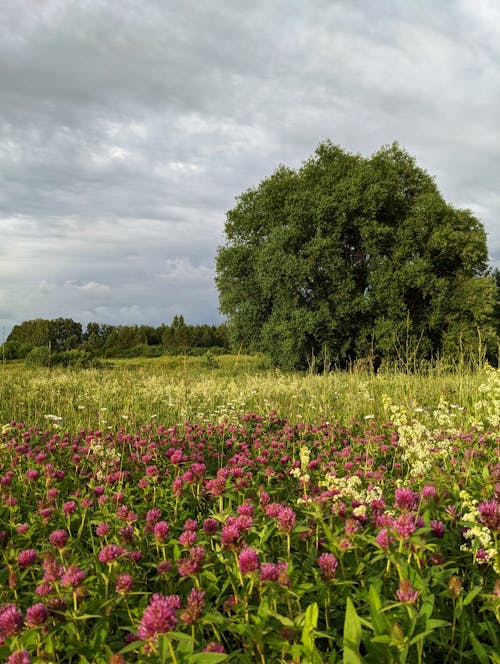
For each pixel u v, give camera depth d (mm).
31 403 11289
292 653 1976
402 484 4422
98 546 3650
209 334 78812
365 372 14586
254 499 4074
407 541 2482
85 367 27594
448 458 5000
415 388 10477
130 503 4281
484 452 5051
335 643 2277
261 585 2393
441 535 2779
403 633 1907
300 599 2488
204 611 2150
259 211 38906
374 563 2822
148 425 7742
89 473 5266
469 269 35312
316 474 5012
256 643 2047
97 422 9062
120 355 62031
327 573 2402
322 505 3119
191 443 6574
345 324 32562
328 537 2750
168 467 5336
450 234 33500
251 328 36906
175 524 3754
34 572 3150
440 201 34969
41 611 2186
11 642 2156
